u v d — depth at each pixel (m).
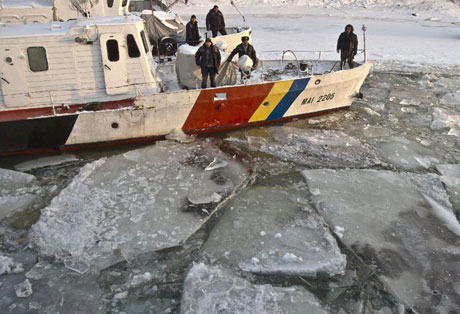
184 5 24.44
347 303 4.25
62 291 4.28
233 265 4.69
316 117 8.67
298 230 5.27
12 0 8.98
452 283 4.52
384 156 7.28
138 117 6.92
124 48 6.68
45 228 5.09
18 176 6.31
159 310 4.12
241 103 7.48
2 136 6.48
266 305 4.12
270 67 9.36
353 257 4.88
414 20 21.81
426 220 5.55
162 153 7.04
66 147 6.95
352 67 9.05
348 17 22.36
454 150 7.62
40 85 6.55
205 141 7.49
